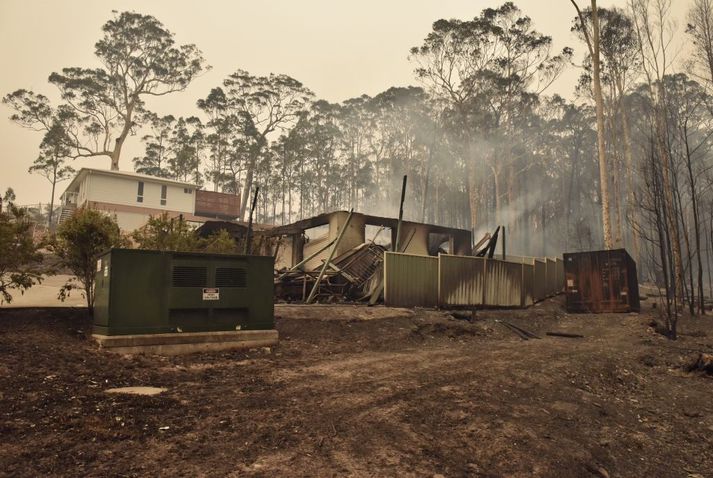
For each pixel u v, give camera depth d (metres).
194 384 6.48
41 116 52.88
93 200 39.16
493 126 47.56
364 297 17.55
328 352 9.76
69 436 4.20
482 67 44.88
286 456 4.25
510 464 4.85
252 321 9.29
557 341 13.26
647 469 5.52
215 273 8.88
